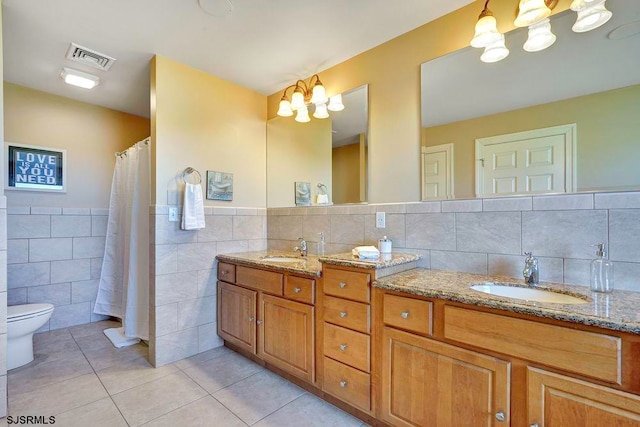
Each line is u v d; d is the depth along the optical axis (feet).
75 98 10.22
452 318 4.26
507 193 5.46
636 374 3.02
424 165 6.47
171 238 7.84
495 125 5.60
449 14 6.11
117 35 6.74
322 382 6.00
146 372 7.25
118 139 11.31
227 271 8.31
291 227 9.18
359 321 5.34
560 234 4.95
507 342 3.80
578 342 3.33
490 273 5.60
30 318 7.44
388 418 4.97
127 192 9.63
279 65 8.11
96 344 8.80
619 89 4.55
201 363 7.77
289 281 6.64
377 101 7.22
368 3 5.77
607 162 4.60
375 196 7.25
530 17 4.82
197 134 8.34
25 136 9.40
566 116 4.94
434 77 6.32
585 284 4.72
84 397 6.20
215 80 8.73
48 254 9.83
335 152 8.04
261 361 7.70
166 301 7.74
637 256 4.37
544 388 3.53
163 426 5.36
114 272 10.31
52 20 6.16
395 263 5.58
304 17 6.18
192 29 6.54
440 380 4.38
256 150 9.77
